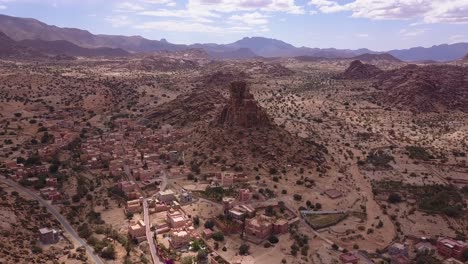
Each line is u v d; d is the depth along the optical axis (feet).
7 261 433.07
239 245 558.15
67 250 503.20
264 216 605.31
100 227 570.05
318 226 613.52
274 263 517.96
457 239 587.27
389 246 569.64
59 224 579.48
